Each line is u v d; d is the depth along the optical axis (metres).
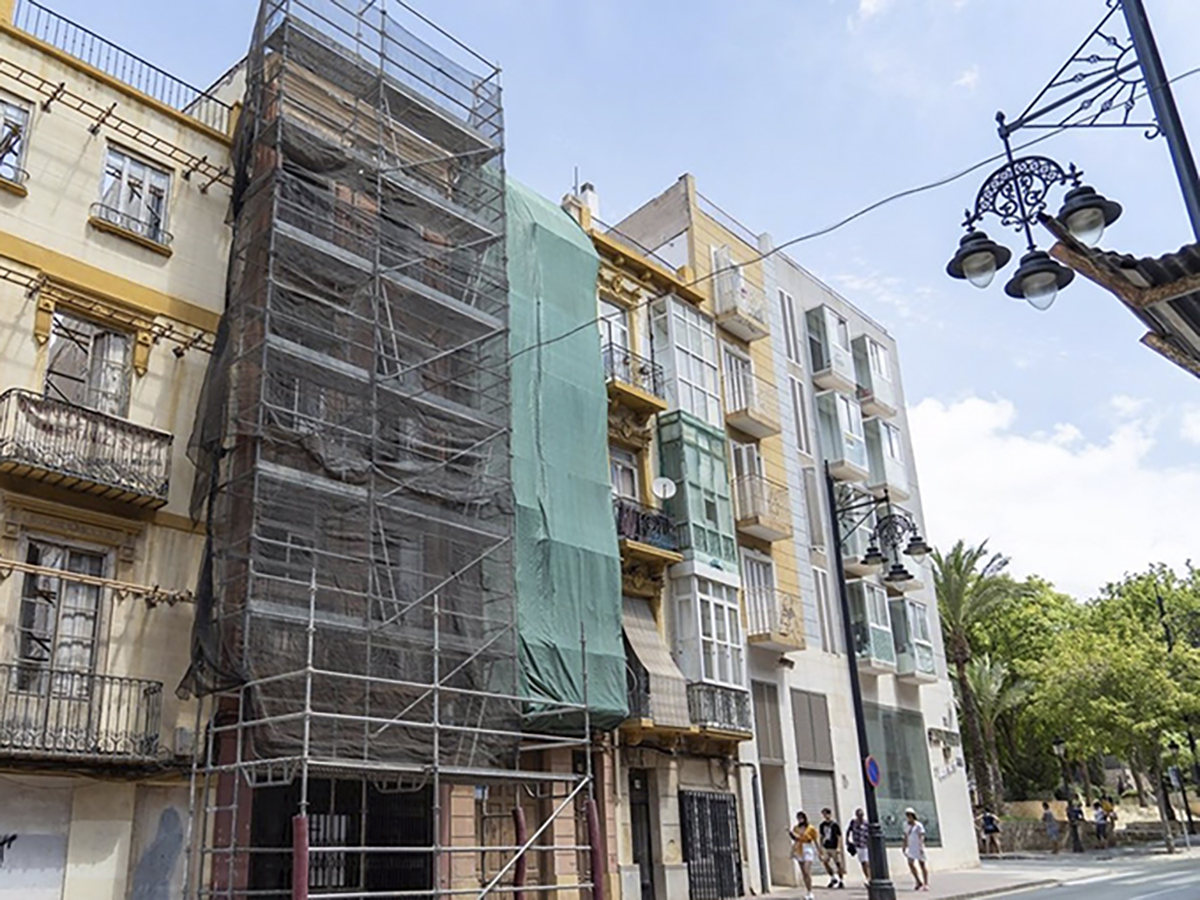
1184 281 6.93
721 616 23.25
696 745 22.17
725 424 26.42
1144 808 58.94
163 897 13.79
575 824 19.03
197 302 16.58
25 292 14.62
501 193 20.69
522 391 20.02
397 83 19.59
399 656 15.66
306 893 11.84
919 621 33.12
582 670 18.17
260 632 14.17
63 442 13.96
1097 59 7.77
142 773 13.83
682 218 27.98
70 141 15.66
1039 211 8.05
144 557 14.81
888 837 28.03
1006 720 48.41
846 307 34.53
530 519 19.03
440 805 17.03
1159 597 47.00
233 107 18.41
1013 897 21.78
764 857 23.05
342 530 15.70
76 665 13.92
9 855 12.63
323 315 16.98
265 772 13.87
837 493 30.17
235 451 15.38
